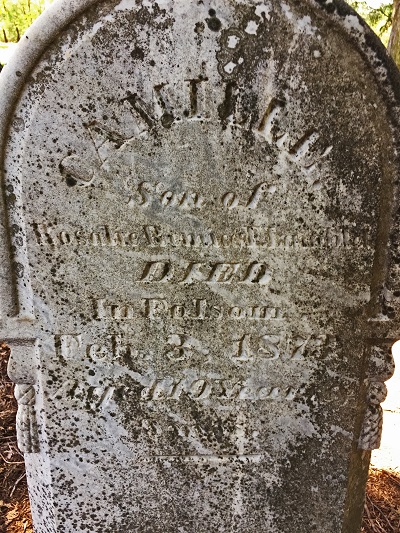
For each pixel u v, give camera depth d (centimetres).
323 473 51
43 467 50
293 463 50
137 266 43
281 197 41
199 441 49
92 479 50
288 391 47
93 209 41
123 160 39
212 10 35
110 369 46
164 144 39
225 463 50
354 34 36
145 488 51
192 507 52
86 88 37
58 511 52
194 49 36
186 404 48
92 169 39
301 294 44
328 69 37
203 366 46
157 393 47
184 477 51
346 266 43
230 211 41
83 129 38
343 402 48
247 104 38
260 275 43
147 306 44
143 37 36
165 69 37
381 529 63
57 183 40
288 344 46
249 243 42
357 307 45
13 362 46
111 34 36
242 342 46
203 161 39
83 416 48
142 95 37
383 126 39
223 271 43
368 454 52
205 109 38
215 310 44
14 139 39
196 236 42
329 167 40
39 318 44
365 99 38
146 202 41
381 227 43
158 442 49
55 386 46
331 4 35
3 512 65
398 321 45
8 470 70
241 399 48
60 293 43
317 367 47
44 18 35
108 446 49
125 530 53
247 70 37
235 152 39
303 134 39
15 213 41
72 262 42
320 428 49
